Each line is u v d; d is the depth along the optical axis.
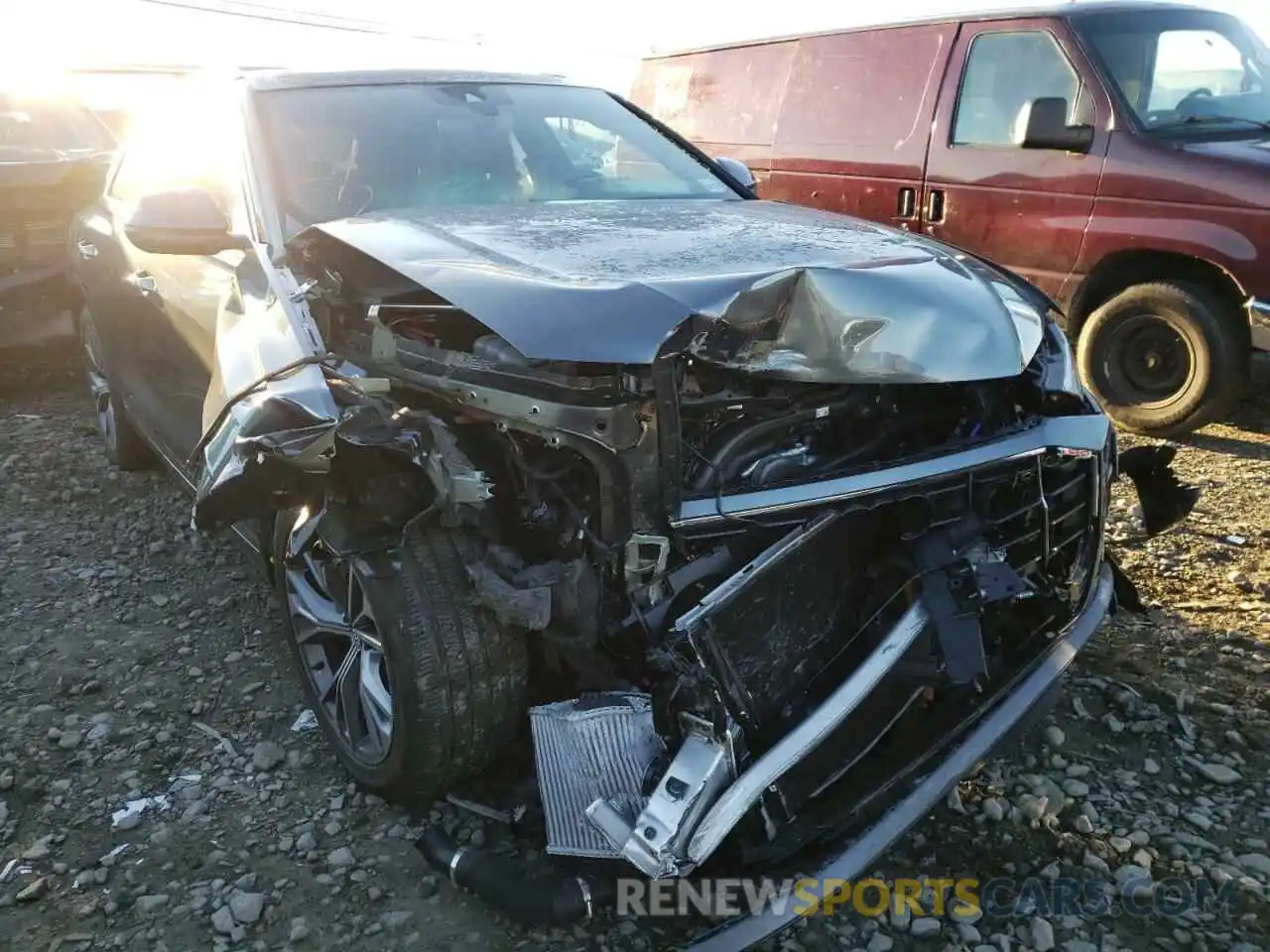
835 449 2.63
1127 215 5.79
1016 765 3.03
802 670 2.43
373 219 3.13
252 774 3.00
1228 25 6.54
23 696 3.38
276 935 2.44
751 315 2.40
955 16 6.61
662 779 2.16
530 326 2.30
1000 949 2.40
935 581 2.45
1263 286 5.33
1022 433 2.81
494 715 2.54
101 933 2.45
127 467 5.33
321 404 2.52
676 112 8.62
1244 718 3.23
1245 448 5.71
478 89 4.11
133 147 5.00
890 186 6.91
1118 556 4.30
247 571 4.25
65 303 6.80
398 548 2.45
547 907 2.35
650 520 2.30
